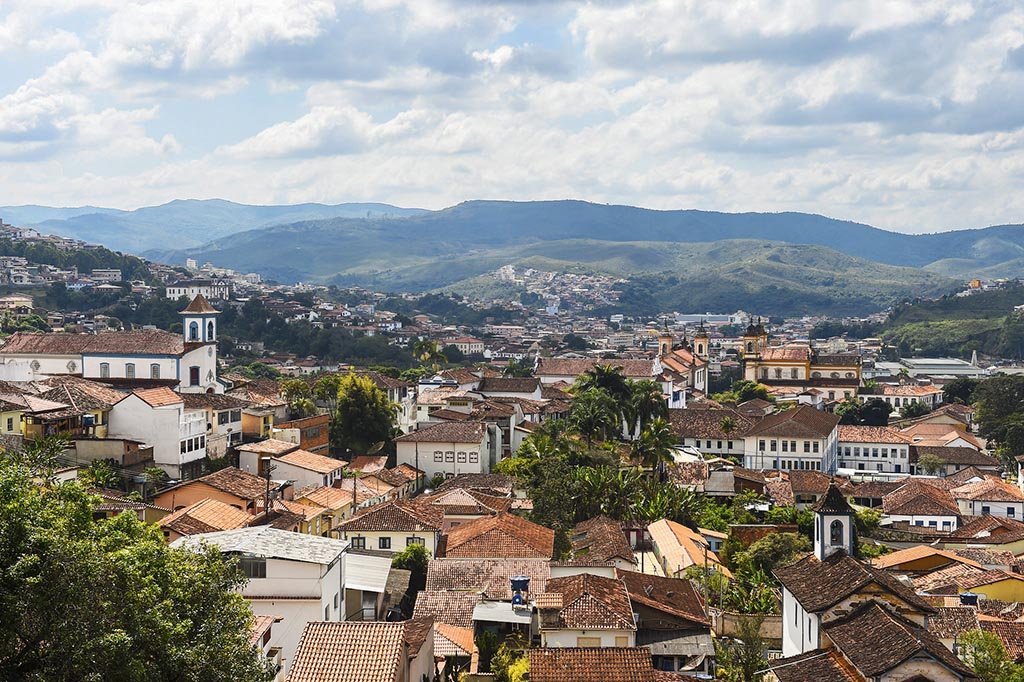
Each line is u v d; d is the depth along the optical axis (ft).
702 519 444.96
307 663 192.24
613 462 486.79
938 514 490.08
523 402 655.76
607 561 312.09
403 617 296.10
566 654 206.28
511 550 334.24
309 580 237.25
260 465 428.97
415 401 637.30
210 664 155.33
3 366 522.47
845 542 252.01
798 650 234.58
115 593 146.10
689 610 278.26
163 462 403.54
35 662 138.41
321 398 564.30
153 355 513.04
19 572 136.05
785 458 622.54
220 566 175.01
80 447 385.29
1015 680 220.64
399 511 353.92
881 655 188.65
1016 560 386.32
